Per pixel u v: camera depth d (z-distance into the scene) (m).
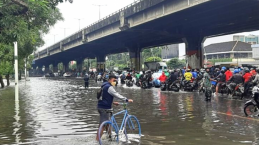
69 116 12.13
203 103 15.76
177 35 39.16
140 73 33.81
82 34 54.12
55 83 47.47
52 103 17.27
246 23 34.06
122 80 40.03
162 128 9.28
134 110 13.43
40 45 36.16
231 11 27.61
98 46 61.19
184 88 24.27
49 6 10.18
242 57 82.62
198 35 39.81
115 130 7.62
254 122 10.15
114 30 41.53
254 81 16.52
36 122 10.77
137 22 34.75
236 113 12.13
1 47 17.80
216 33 39.38
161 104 15.59
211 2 24.17
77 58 101.56
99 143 7.12
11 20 8.36
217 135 8.25
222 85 19.86
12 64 34.12
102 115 7.64
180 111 12.90
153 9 31.42
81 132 8.98
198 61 39.94
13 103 17.48
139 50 58.12
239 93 17.73
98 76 52.12
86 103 17.08
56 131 9.16
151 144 7.34
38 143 7.65
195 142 7.51
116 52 77.00
